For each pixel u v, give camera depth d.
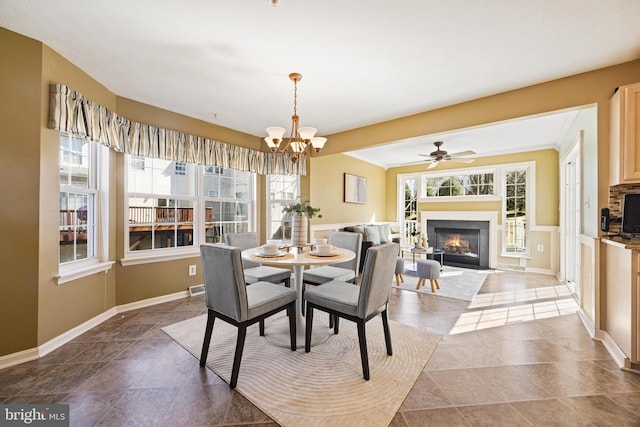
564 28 1.77
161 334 2.38
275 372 1.81
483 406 1.50
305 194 4.56
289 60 2.16
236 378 1.65
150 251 3.16
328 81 2.49
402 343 2.22
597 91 2.28
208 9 1.61
